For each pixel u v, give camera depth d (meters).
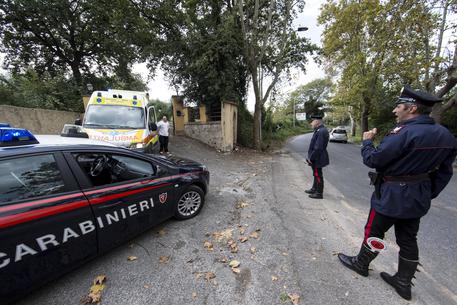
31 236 1.76
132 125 5.78
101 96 6.03
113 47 15.41
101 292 2.05
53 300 1.97
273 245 2.83
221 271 2.35
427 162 1.73
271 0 11.59
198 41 10.64
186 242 2.88
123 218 2.47
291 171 7.48
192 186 3.51
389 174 1.91
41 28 13.96
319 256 2.61
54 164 2.03
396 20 10.45
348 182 6.03
